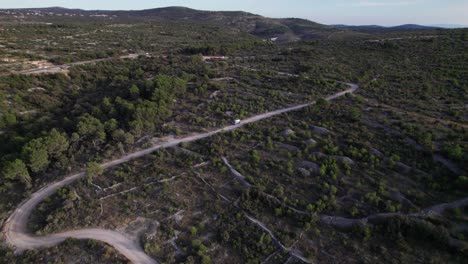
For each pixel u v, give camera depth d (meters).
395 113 58.31
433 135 48.56
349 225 36.84
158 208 41.47
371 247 34.09
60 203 42.75
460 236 32.72
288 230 36.94
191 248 36.00
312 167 46.62
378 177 42.81
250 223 38.38
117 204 42.28
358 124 56.16
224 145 53.81
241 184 44.81
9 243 37.31
